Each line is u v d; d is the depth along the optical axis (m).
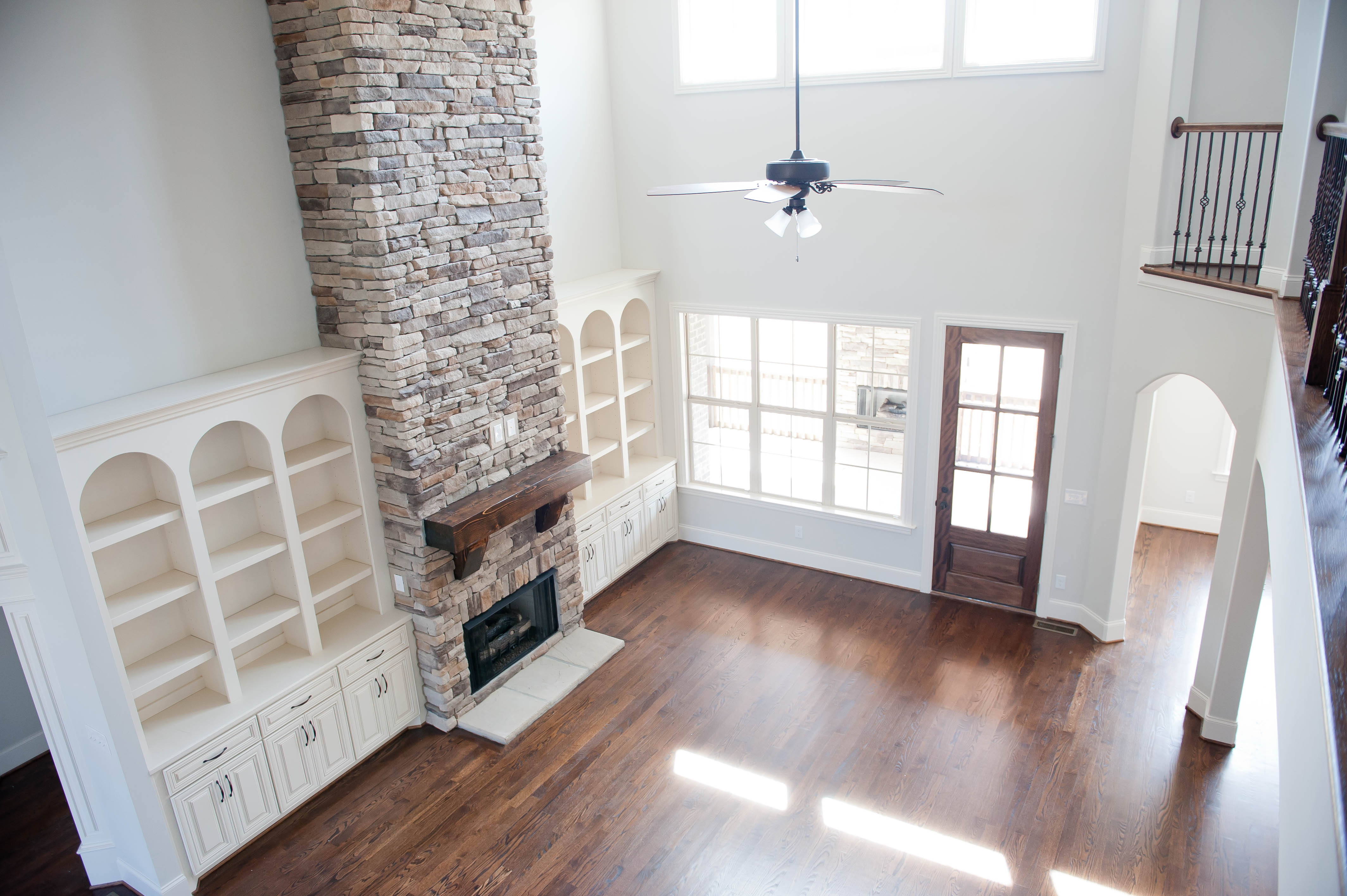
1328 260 3.56
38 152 4.00
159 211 4.51
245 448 5.02
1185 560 7.83
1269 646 6.53
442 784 5.38
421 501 5.38
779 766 5.41
